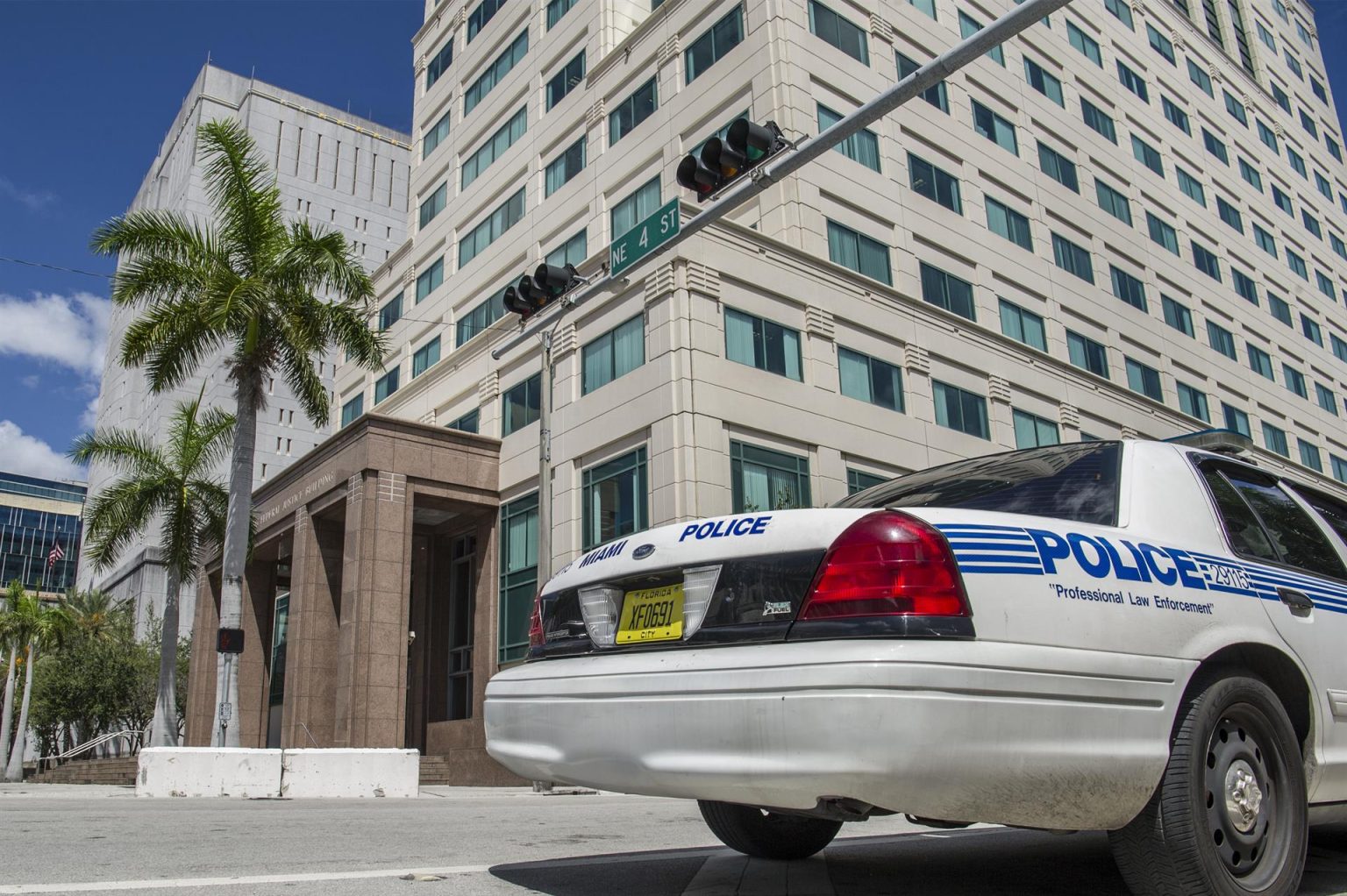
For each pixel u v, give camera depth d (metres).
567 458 23.89
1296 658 3.29
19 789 15.45
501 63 36.03
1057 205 33.59
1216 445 4.05
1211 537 3.36
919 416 25.20
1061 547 2.84
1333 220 54.91
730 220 22.84
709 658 2.78
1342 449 47.69
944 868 3.92
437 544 29.12
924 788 2.44
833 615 2.60
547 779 3.29
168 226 20.38
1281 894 2.94
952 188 29.47
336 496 24.97
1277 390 43.47
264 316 20.30
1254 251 45.38
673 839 5.18
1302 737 3.35
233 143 20.88
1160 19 44.66
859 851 4.49
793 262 23.44
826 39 26.47
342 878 3.54
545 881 3.55
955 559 2.61
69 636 50.62
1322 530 3.97
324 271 20.77
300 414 77.06
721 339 21.53
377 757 11.54
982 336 28.03
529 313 13.30
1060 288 32.31
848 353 24.09
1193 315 39.16
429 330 36.53
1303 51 60.38
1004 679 2.53
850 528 2.71
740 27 26.12
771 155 9.15
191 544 26.80
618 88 29.70
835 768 2.44
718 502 20.41
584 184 30.06
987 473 3.87
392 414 34.78
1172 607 2.97
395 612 23.25
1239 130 48.12
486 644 25.28
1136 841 2.83
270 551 29.92
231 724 18.55
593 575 3.38
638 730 2.88
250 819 6.36
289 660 25.45
